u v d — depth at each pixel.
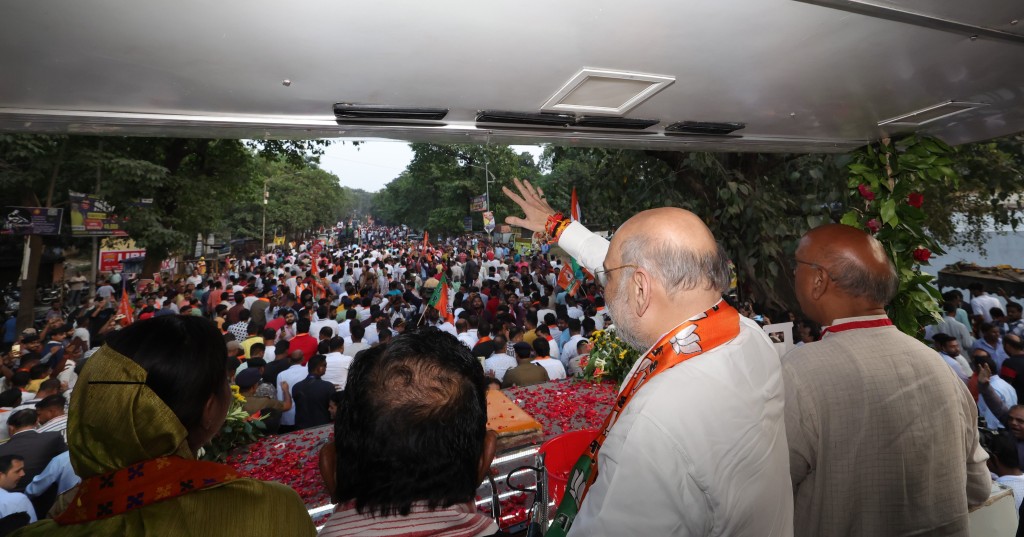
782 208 5.93
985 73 1.91
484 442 0.87
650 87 1.90
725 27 1.44
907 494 1.26
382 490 0.75
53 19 1.17
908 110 2.35
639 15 1.34
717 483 0.80
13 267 14.97
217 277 16.09
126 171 12.31
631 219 1.08
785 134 2.70
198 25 1.24
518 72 1.69
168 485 0.83
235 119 1.92
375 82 1.70
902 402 1.26
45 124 1.79
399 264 20.05
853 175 2.95
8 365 5.81
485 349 5.77
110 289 13.03
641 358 1.02
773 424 0.92
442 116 2.05
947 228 8.16
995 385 3.99
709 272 0.97
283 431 4.66
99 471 0.83
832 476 1.26
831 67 1.79
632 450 0.82
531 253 21.42
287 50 1.41
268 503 0.90
